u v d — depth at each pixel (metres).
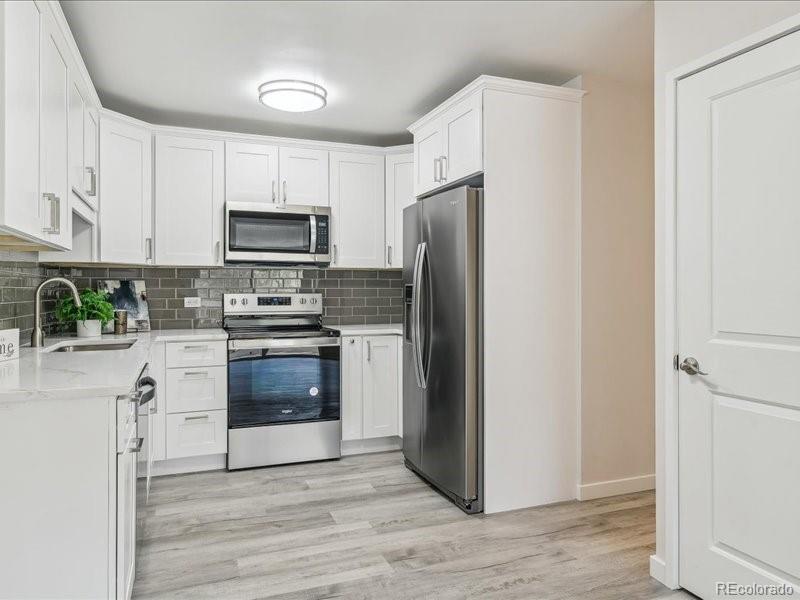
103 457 1.72
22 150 1.63
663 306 2.26
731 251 1.96
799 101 1.74
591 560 2.41
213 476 3.53
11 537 1.66
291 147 4.07
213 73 3.14
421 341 3.30
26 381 1.76
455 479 2.99
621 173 3.25
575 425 3.15
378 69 3.10
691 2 2.12
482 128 2.92
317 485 3.36
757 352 1.88
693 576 2.12
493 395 2.94
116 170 3.41
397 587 2.19
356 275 4.63
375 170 4.30
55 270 3.59
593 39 2.76
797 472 1.76
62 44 2.12
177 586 2.19
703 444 2.08
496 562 2.39
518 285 3.00
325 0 2.37
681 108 2.16
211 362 3.59
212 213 3.86
